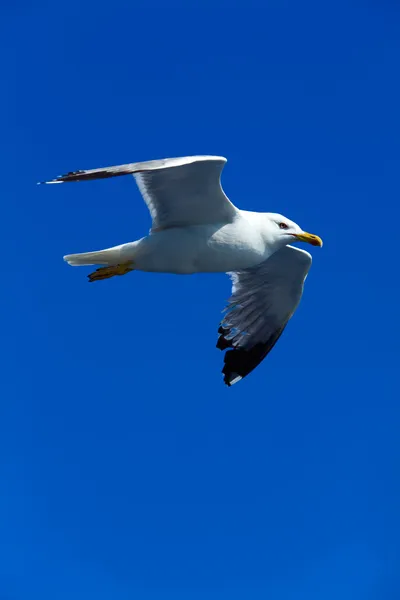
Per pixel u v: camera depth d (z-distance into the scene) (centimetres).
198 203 1143
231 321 1402
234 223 1170
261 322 1402
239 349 1408
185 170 1091
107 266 1185
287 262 1310
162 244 1158
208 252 1166
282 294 1368
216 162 1073
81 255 1172
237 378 1405
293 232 1227
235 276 1370
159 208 1157
